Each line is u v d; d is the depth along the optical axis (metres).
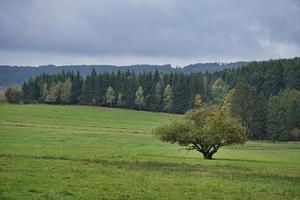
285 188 38.22
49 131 116.00
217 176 45.78
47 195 30.36
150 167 52.53
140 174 44.09
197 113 76.06
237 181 41.91
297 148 114.25
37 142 86.25
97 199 29.95
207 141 73.25
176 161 62.81
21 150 67.25
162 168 52.00
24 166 45.75
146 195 32.16
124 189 34.25
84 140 98.62
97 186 35.00
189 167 54.62
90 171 44.56
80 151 72.31
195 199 31.53
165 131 75.94
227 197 32.84
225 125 73.56
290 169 56.56
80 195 30.95
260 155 87.94
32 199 28.78
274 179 45.06
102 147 84.44
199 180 41.34
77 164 50.94
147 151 81.62
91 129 134.25
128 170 47.66
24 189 32.06
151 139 114.12
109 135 117.75
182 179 41.56
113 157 64.62
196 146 75.75
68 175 40.50
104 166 50.59
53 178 38.03
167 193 33.31
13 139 89.62
